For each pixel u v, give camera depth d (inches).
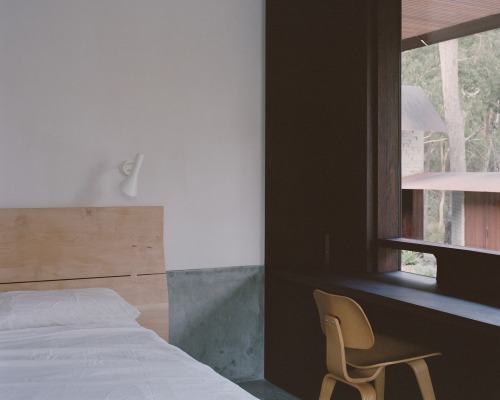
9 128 141.8
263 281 169.2
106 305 128.3
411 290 123.4
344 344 111.4
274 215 165.2
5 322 117.1
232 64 164.1
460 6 127.2
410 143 141.7
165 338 151.4
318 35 157.2
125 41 152.1
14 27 141.6
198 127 160.6
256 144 167.9
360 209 146.5
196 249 161.5
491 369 107.4
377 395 117.3
